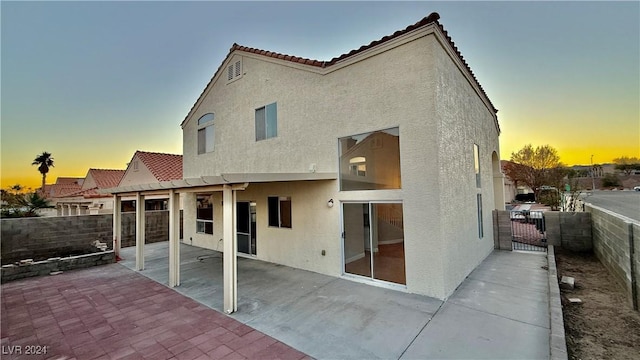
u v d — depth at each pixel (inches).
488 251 422.9
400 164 271.6
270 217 408.5
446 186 262.5
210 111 526.3
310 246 350.6
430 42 254.5
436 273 247.6
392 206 281.3
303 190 358.9
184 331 203.2
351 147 311.6
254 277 330.3
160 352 175.2
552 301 217.5
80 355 174.7
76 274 371.9
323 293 270.7
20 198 1363.2
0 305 263.0
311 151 350.3
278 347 176.4
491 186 497.0
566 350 150.0
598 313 211.5
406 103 268.1
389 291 268.8
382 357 160.2
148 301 268.1
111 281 338.6
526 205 1307.8
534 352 158.9
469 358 155.3
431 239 250.7
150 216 636.7
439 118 255.9
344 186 316.8
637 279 215.2
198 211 579.8
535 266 348.5
